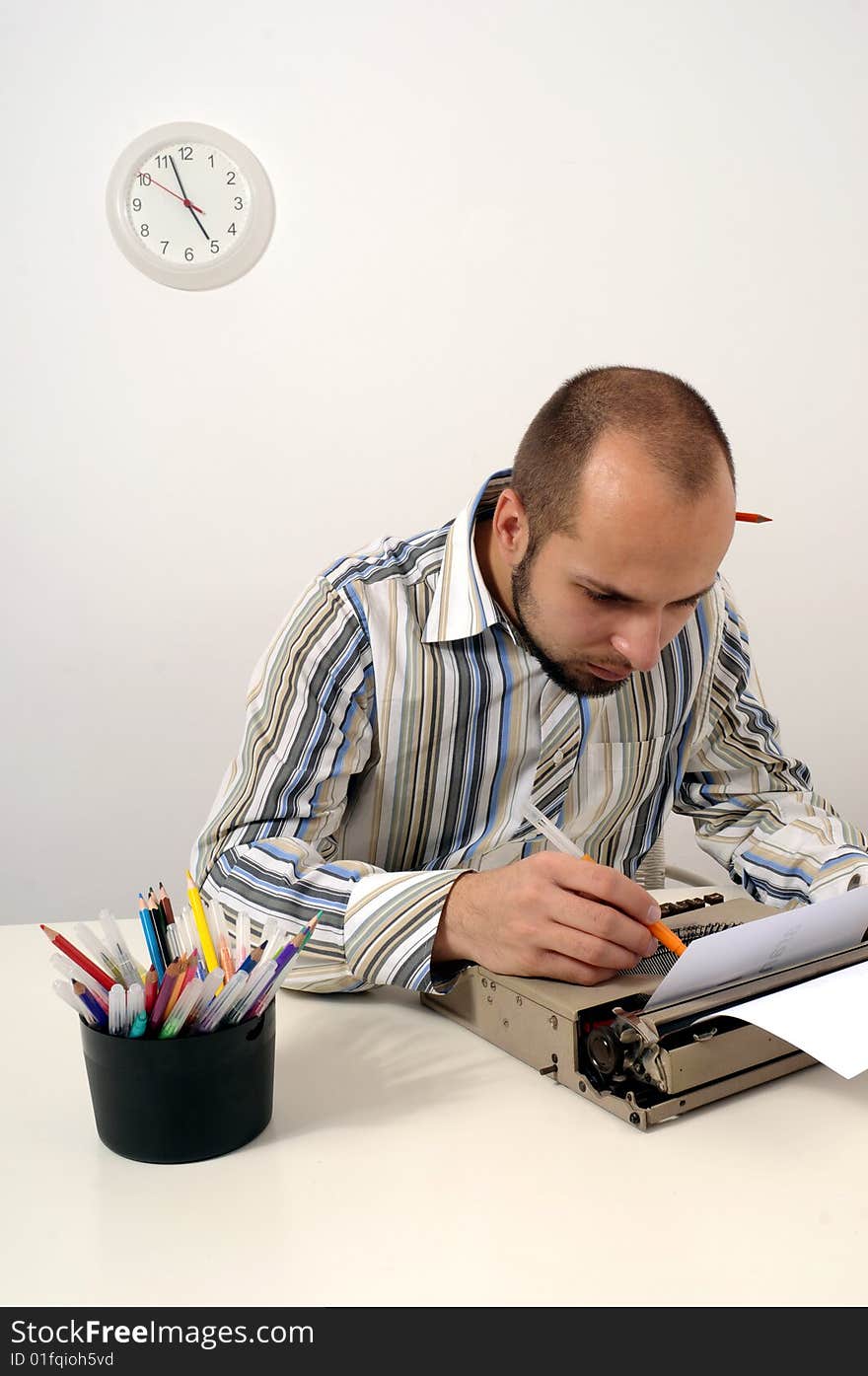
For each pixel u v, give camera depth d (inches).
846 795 109.3
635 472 33.3
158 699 98.5
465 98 96.5
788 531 105.6
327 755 41.9
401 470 99.4
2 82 91.4
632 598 34.7
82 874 99.3
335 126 95.2
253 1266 23.1
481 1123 29.2
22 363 93.8
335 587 44.3
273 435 97.3
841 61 100.8
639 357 101.7
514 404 100.3
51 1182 26.5
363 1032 35.2
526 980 33.0
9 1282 22.6
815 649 107.3
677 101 99.3
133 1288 22.4
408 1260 23.3
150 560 97.0
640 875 54.6
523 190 98.2
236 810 41.2
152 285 94.5
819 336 104.0
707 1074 29.6
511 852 47.6
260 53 93.7
